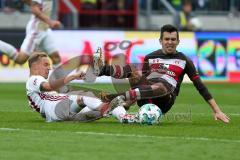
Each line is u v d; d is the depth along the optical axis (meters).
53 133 27.20
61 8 74.12
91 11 76.94
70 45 63.47
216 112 31.17
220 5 81.25
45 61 30.91
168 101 30.91
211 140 25.91
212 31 66.31
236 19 81.12
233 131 28.55
